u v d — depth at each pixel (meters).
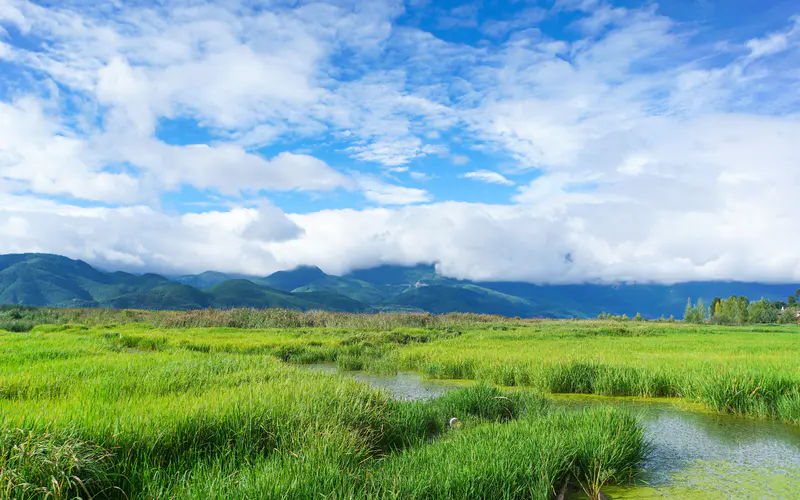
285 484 4.86
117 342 22.52
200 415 6.75
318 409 7.72
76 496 4.69
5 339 22.05
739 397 11.10
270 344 23.52
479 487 5.27
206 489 4.77
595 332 39.59
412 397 12.82
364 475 5.73
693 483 6.70
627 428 7.74
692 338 34.62
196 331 33.53
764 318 108.56
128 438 5.80
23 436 5.07
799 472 7.16
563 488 6.02
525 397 11.27
